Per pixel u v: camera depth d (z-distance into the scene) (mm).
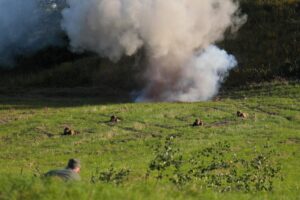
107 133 140250
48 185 43906
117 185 49906
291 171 93875
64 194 42281
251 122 150000
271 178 82312
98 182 52406
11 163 106688
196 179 66875
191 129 141625
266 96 195500
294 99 184875
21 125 156875
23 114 180000
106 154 115062
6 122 164125
